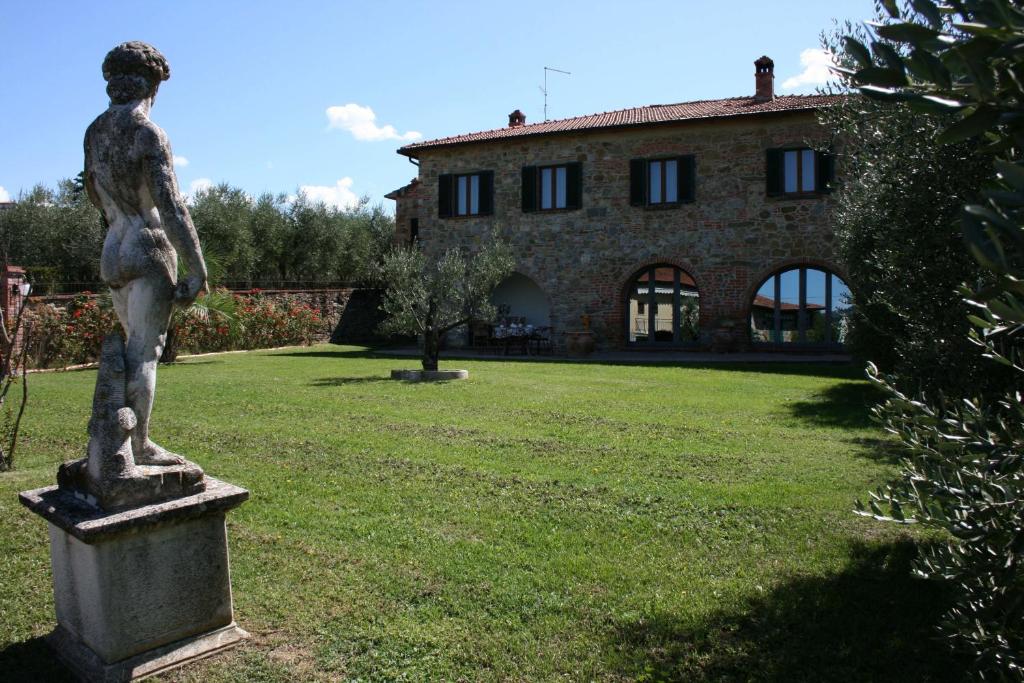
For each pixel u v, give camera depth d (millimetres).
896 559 4418
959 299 3775
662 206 19375
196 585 3324
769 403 10125
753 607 3818
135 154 3141
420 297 12969
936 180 3861
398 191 27000
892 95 1302
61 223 20234
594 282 20109
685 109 20312
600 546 4711
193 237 3240
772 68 19688
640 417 9008
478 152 21141
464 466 6566
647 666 3270
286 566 4367
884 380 2629
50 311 14398
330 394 10789
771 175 18359
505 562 4445
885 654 3332
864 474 6289
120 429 3146
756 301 19109
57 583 3395
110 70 3213
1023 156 1748
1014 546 2129
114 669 3070
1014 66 1241
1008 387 3404
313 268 27516
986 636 2350
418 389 11367
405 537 4844
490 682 3160
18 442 7371
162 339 3363
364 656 3359
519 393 10984
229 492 3357
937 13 1289
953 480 2328
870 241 6832
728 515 5266
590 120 20906
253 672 3203
